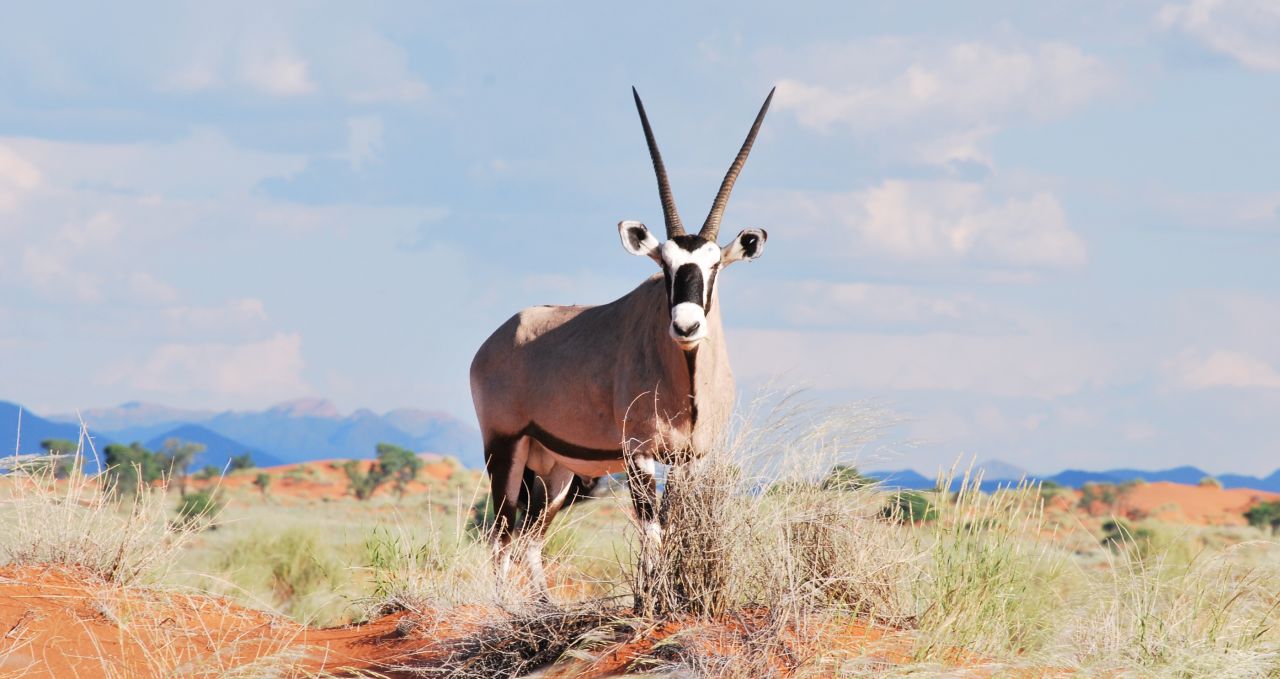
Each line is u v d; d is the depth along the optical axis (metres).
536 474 38.66
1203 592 26.22
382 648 27.61
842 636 23.05
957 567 26.09
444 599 31.02
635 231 31.02
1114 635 24.91
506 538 36.75
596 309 35.38
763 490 25.28
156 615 27.33
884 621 25.05
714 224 32.12
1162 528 59.44
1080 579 30.28
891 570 25.84
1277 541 28.97
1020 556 27.53
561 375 34.78
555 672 22.94
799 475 25.70
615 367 32.88
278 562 53.22
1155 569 27.86
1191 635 24.31
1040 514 28.52
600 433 33.94
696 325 28.27
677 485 25.11
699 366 30.28
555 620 24.70
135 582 29.22
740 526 24.59
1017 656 23.59
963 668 21.67
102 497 30.50
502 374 37.06
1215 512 166.75
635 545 27.88
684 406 30.70
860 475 26.75
